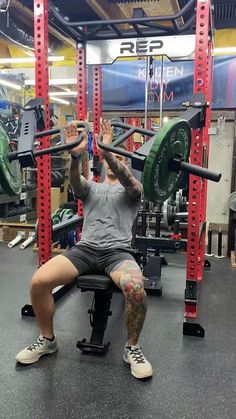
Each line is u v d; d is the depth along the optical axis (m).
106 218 2.33
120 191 2.41
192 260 2.68
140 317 2.08
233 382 2.06
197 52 2.45
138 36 3.20
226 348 2.42
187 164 1.77
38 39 2.64
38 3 2.62
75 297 3.28
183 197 4.31
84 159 3.75
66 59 6.68
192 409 1.83
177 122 1.67
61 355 2.29
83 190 2.40
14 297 3.21
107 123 2.20
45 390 1.95
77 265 2.21
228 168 5.39
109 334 2.60
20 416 1.76
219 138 5.36
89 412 1.80
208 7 2.42
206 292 3.43
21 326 2.67
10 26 5.17
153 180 1.67
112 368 2.17
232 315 2.93
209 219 5.51
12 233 5.20
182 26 3.19
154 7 3.68
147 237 3.43
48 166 2.77
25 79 5.96
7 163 1.88
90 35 3.34
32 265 4.16
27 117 2.31
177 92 5.28
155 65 5.27
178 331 2.64
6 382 2.01
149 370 2.06
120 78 5.43
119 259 2.18
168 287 3.58
